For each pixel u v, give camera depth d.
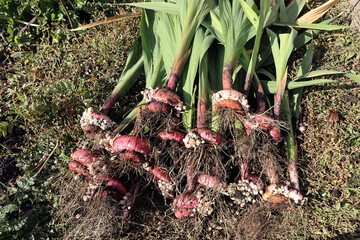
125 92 0.48
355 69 0.53
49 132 0.48
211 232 0.43
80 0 0.57
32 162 0.48
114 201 0.40
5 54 0.57
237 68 0.46
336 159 0.46
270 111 0.45
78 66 0.53
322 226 0.43
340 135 0.48
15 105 0.48
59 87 0.49
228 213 0.41
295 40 0.52
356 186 0.45
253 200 0.42
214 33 0.45
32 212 0.44
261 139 0.40
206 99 0.44
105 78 0.52
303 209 0.44
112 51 0.54
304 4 0.55
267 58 0.51
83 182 0.41
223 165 0.42
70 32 0.57
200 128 0.39
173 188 0.42
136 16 0.54
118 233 0.43
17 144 0.49
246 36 0.44
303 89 0.51
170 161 0.43
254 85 0.45
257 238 0.42
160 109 0.40
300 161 0.47
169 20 0.47
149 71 0.49
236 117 0.40
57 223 0.44
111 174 0.41
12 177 0.47
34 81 0.52
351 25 0.57
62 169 0.46
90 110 0.42
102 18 0.57
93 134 0.43
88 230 0.40
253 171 0.46
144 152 0.39
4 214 0.42
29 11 0.58
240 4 0.45
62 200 0.43
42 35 0.58
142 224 0.44
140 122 0.41
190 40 0.45
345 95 0.51
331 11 0.57
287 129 0.44
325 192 0.45
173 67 0.44
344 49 0.53
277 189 0.41
